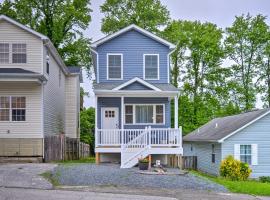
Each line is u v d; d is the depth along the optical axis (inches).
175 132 973.8
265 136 1086.4
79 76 1611.7
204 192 647.8
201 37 1732.3
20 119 1025.5
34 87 1032.2
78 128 1608.0
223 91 1764.3
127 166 916.0
